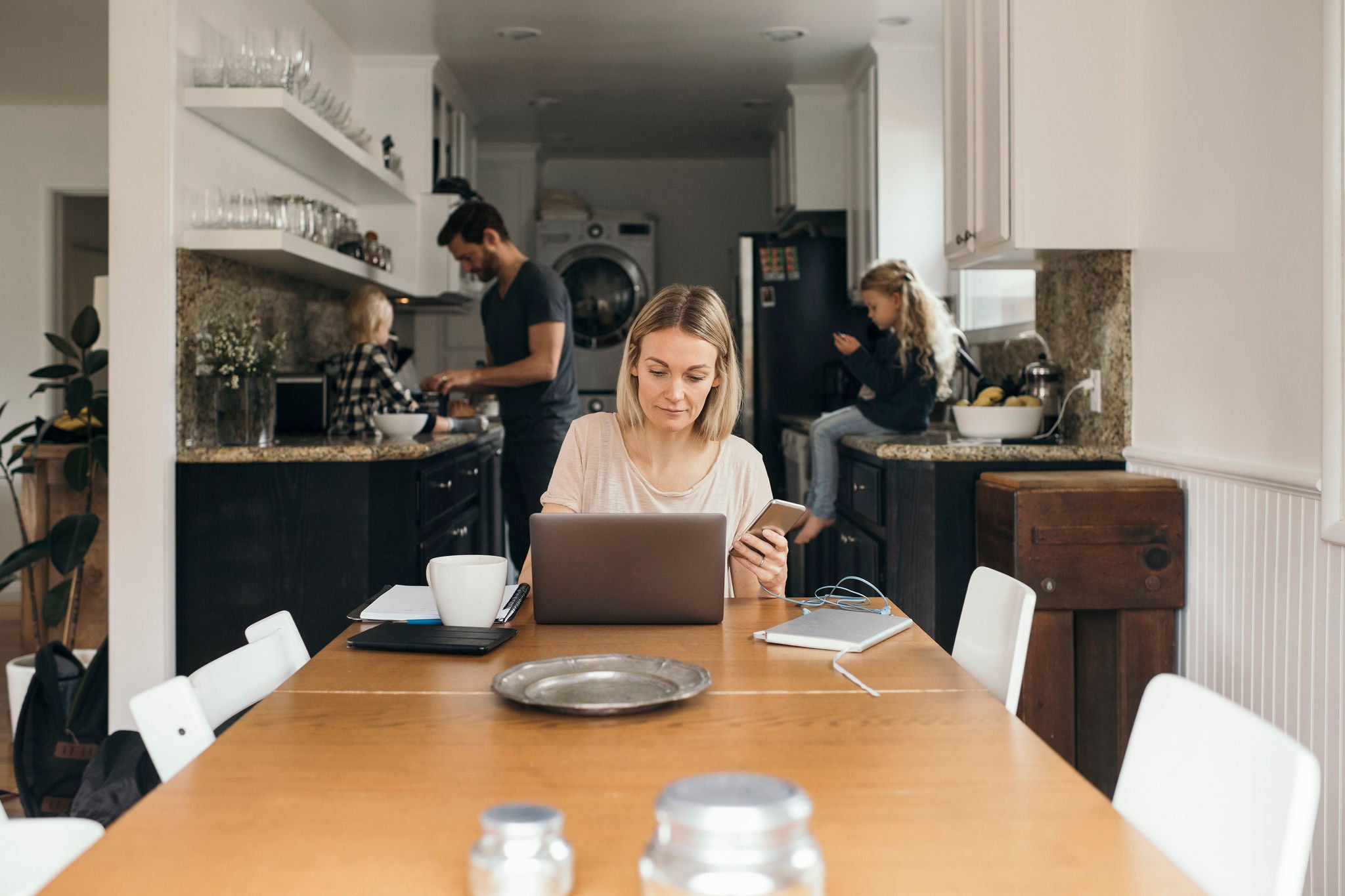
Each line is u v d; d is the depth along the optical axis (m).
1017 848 0.76
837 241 5.35
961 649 1.54
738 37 4.69
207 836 0.78
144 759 2.21
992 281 4.36
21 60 4.88
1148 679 2.45
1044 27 2.71
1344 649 1.84
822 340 5.35
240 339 3.03
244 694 1.25
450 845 0.76
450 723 1.04
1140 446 2.69
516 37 4.66
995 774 0.91
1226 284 2.27
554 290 3.62
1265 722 0.86
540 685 1.13
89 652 3.53
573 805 0.84
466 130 5.86
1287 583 2.02
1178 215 2.49
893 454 2.80
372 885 0.70
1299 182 2.00
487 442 4.30
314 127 3.15
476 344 6.16
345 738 1.00
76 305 6.04
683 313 1.72
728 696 1.14
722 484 1.83
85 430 3.37
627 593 1.47
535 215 6.86
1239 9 2.21
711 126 6.35
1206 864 0.88
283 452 2.81
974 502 2.77
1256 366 2.15
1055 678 2.44
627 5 4.29
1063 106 2.72
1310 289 1.96
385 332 3.69
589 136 6.60
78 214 6.04
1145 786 0.98
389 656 1.31
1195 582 2.39
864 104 5.00
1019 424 3.01
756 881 0.58
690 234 7.35
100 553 3.52
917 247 4.75
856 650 1.33
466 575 1.43
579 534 1.46
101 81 5.21
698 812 0.59
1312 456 1.96
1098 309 2.89
